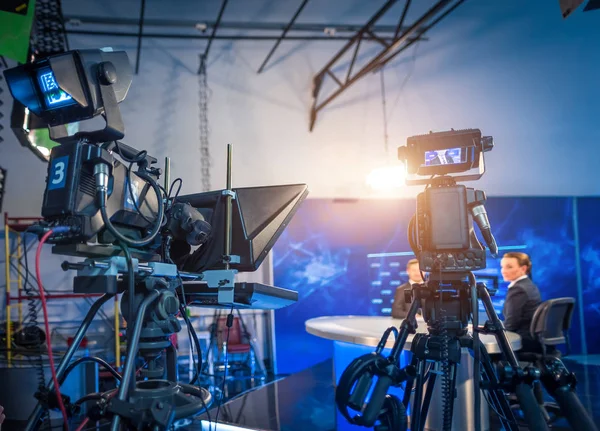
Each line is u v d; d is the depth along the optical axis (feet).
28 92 4.11
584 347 20.26
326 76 21.15
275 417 11.70
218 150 19.89
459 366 9.44
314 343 18.94
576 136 22.54
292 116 20.74
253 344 18.44
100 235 3.89
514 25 22.62
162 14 19.70
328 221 19.67
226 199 4.92
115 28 19.29
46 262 17.47
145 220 4.24
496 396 5.64
